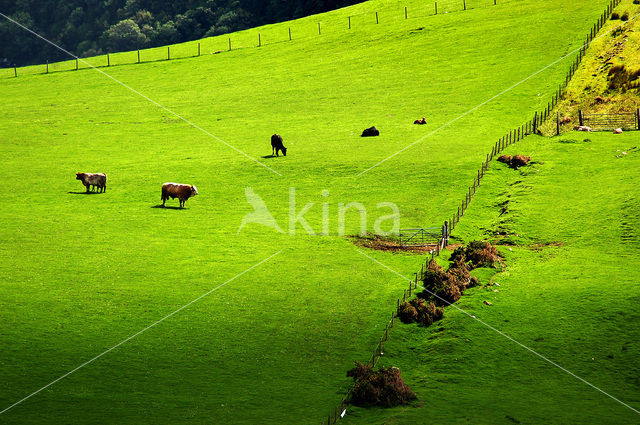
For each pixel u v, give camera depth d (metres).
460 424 23.83
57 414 24.38
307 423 24.42
